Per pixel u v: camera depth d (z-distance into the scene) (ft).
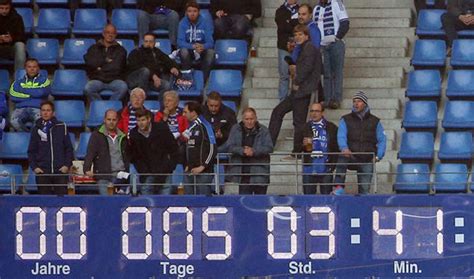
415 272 159.02
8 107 196.65
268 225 158.81
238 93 196.75
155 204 158.71
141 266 158.92
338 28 193.06
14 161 191.42
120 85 194.18
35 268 159.02
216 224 158.81
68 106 194.59
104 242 158.71
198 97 195.52
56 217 158.81
